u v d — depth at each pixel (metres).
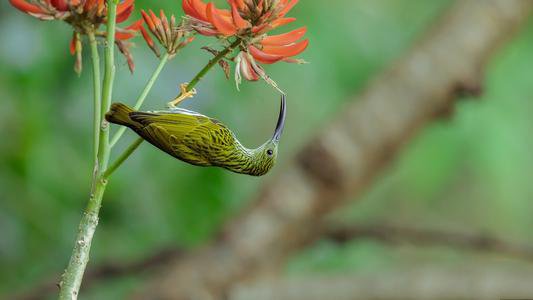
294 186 11.67
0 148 10.92
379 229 12.31
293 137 14.02
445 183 14.49
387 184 15.26
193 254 11.61
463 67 11.94
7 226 11.16
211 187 11.53
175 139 6.27
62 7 5.81
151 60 10.41
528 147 12.85
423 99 11.84
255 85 11.56
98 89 5.70
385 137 11.72
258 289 11.52
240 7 5.62
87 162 11.14
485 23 12.07
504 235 14.09
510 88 12.95
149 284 11.52
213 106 10.93
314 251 12.99
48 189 11.22
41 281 11.31
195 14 5.78
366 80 12.17
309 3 11.57
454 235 12.37
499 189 12.93
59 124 10.89
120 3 5.93
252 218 11.66
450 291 11.66
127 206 11.52
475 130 12.86
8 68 10.36
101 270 11.80
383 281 11.75
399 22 13.08
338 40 11.84
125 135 11.04
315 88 12.36
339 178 11.59
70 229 11.39
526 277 11.70
